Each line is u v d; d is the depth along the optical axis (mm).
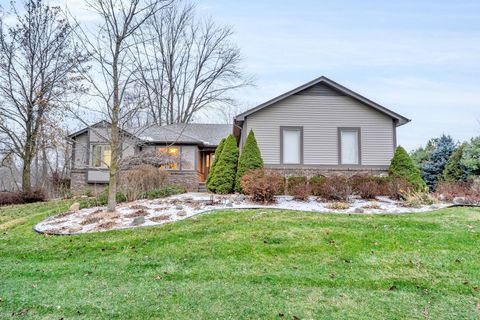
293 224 7316
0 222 9578
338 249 5832
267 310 3770
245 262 5332
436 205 9695
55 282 4703
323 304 3939
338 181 10523
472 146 15398
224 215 8281
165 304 3930
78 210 10016
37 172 24719
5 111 16031
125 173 12086
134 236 6879
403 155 12375
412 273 4867
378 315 3689
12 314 3725
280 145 13141
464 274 4793
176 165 17562
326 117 13359
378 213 8641
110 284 4586
